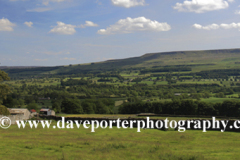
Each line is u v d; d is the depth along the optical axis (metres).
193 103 119.31
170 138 37.66
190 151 27.77
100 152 26.75
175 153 26.14
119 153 26.14
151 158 24.23
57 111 138.00
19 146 29.03
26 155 24.84
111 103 182.62
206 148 29.72
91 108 148.50
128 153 26.17
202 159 23.55
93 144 31.33
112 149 28.41
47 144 30.58
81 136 38.41
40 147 28.88
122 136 39.62
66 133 41.84
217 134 41.75
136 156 24.95
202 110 117.06
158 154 25.59
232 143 33.31
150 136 39.56
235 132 44.16
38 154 25.56
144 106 134.75
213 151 27.89
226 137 38.44
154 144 31.59
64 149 28.44
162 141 34.97
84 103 149.38
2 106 68.06
